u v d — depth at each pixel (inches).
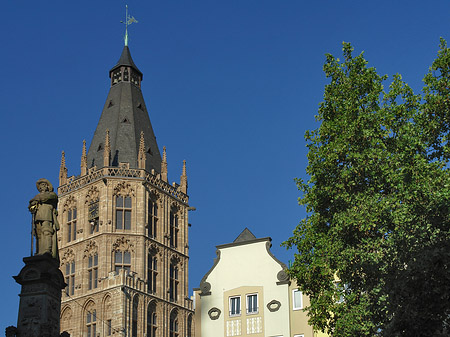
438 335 1058.7
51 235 1321.4
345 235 1667.1
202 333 2475.4
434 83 1691.7
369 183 1694.1
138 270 3161.9
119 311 2997.0
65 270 3275.1
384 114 1702.8
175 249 3400.6
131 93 3641.7
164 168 3484.3
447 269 1090.1
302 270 1744.6
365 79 1771.7
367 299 1566.2
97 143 3472.0
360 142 1720.0
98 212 3240.7
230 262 2536.9
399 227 1379.2
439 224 1199.6
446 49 1702.8
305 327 2353.6
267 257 2497.5
